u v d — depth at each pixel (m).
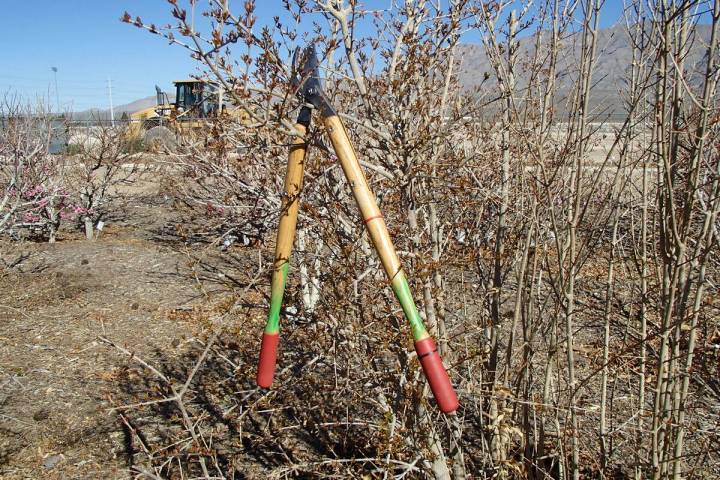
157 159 8.11
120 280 8.05
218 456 3.91
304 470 3.14
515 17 2.96
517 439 3.51
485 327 3.14
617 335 4.38
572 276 2.72
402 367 2.81
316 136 2.30
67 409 4.73
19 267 8.77
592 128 3.00
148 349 5.82
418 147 2.74
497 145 3.65
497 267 3.14
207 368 5.15
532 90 3.20
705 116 2.29
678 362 2.96
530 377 3.02
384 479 2.72
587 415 3.94
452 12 2.97
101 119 12.02
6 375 5.30
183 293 7.39
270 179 4.01
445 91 3.02
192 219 7.73
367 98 2.75
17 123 9.62
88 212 10.86
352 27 2.77
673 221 2.37
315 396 3.26
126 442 4.26
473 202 3.08
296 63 2.13
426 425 2.80
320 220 2.80
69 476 3.88
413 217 2.82
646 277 3.00
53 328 6.44
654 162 2.82
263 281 3.40
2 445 4.24
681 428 2.74
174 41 2.12
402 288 1.89
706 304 3.00
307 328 3.14
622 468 3.48
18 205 8.47
